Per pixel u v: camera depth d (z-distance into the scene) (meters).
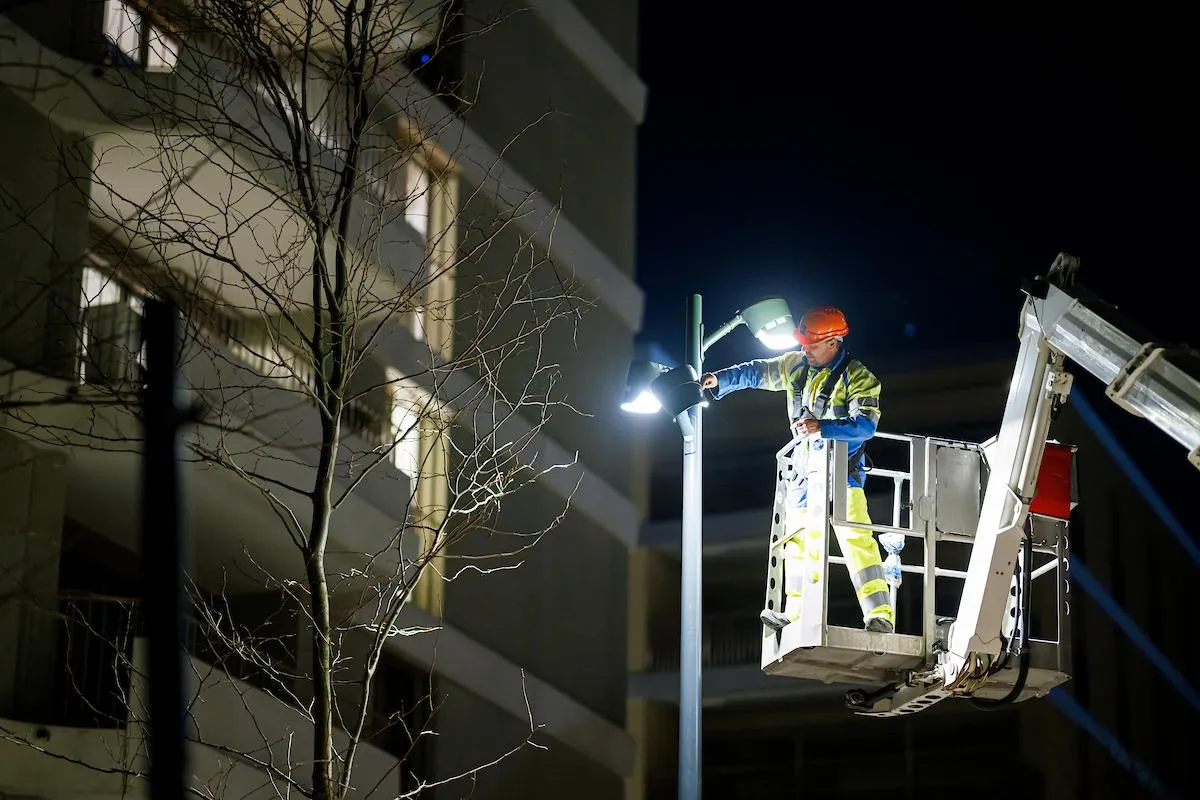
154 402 5.39
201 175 17.80
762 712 36.00
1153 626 39.53
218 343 17.06
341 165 19.30
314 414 19.30
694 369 11.22
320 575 10.41
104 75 16.28
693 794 10.65
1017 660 9.16
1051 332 8.42
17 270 15.71
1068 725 34.69
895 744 35.44
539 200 28.55
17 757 14.27
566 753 28.73
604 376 31.31
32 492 15.80
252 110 17.64
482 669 25.66
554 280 29.00
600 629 30.58
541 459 28.17
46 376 15.24
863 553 9.52
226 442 17.33
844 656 9.31
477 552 26.23
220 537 19.88
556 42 30.59
